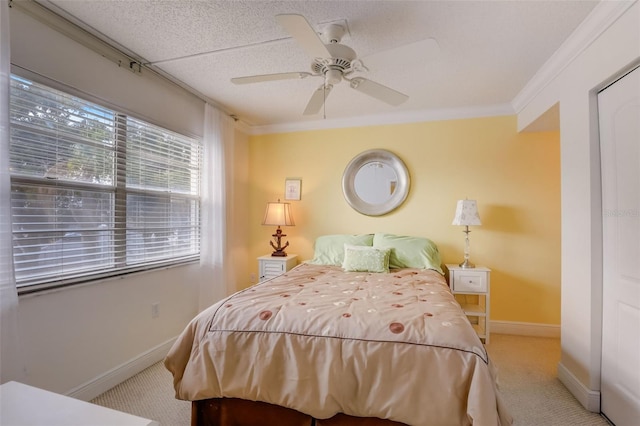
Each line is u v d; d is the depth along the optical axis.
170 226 2.63
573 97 1.96
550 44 1.95
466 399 1.19
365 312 1.52
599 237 1.75
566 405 1.83
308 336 1.40
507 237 3.03
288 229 3.69
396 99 1.92
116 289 2.10
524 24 1.76
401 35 1.87
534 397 1.92
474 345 1.26
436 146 3.22
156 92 2.43
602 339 1.74
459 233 3.15
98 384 1.94
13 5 1.55
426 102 2.97
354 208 3.43
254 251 3.80
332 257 3.17
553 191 2.94
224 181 3.09
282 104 3.07
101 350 1.98
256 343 1.44
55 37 1.73
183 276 2.71
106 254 2.06
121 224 2.17
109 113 2.08
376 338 1.33
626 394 1.56
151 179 2.43
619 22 1.54
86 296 1.90
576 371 1.92
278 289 1.97
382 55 1.54
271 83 2.60
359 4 1.61
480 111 3.09
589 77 1.78
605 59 1.64
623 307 1.58
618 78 1.60
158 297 2.45
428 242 3.02
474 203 2.83
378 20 1.73
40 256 1.69
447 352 1.25
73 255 1.86
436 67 2.28
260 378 1.39
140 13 1.70
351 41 1.93
